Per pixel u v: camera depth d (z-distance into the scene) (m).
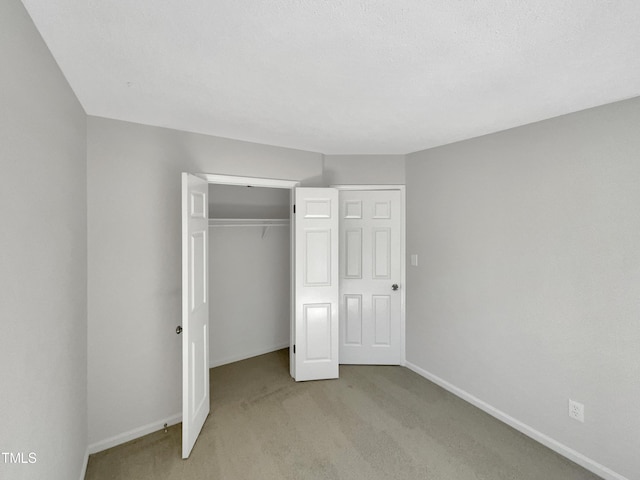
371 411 2.59
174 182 2.42
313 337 3.12
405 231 3.38
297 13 1.11
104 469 1.96
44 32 1.22
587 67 1.49
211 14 1.12
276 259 3.96
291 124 2.35
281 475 1.92
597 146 1.93
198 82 1.67
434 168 3.04
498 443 2.21
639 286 1.77
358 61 1.45
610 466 1.88
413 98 1.87
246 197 3.75
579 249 2.01
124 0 1.04
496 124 2.32
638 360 1.78
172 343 2.42
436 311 3.05
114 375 2.18
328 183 3.34
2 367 0.91
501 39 1.27
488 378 2.58
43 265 1.25
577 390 2.03
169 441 2.23
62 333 1.50
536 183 2.24
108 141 2.15
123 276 2.20
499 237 2.48
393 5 1.06
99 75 1.58
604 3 1.04
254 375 3.25
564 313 2.09
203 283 2.42
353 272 3.45
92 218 2.08
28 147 1.11
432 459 2.05
